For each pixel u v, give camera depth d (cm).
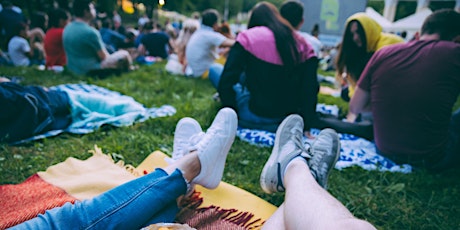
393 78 236
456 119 247
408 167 238
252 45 257
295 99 277
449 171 238
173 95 380
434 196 203
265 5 272
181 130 184
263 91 271
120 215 109
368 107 305
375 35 338
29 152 219
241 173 217
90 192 158
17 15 673
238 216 156
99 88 396
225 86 274
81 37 467
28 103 233
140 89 416
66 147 228
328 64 771
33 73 483
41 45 657
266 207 166
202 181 156
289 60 252
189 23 555
